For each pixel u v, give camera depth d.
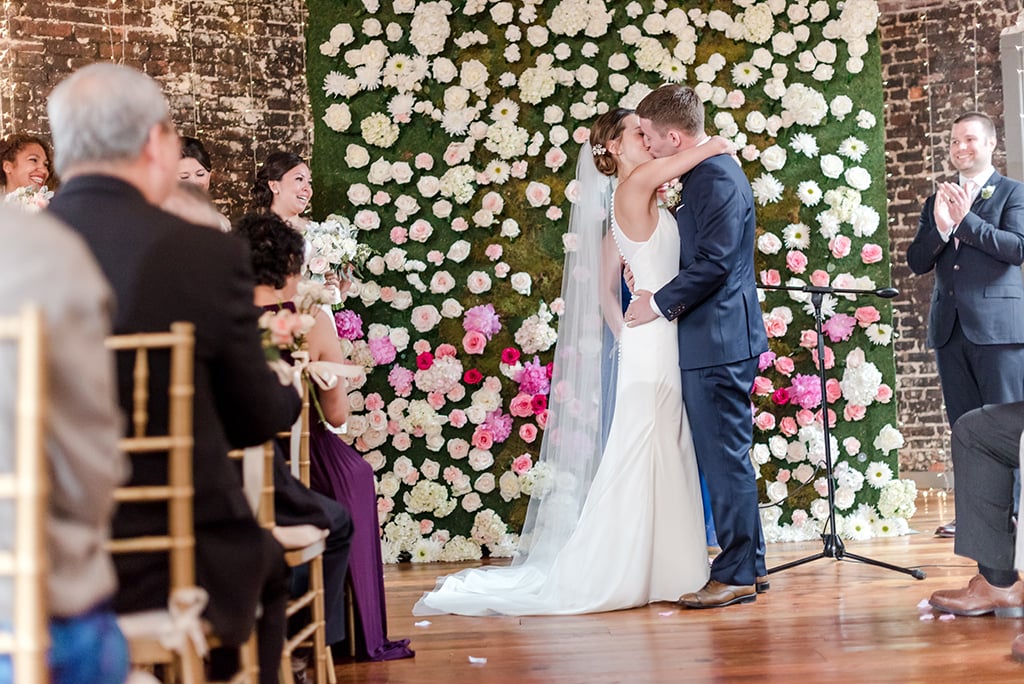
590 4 5.74
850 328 5.65
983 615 3.93
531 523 5.03
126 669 1.57
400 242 5.74
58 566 1.43
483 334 5.68
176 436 1.88
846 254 5.65
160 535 1.95
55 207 2.04
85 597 1.46
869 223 5.65
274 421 2.19
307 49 5.81
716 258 4.19
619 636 3.89
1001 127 7.39
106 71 2.07
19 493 1.31
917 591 4.39
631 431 4.37
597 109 5.75
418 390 5.75
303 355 3.07
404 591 4.91
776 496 5.67
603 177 4.69
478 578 4.76
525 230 5.75
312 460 3.60
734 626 3.94
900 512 5.68
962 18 7.48
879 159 5.73
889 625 3.85
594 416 4.70
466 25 5.79
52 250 1.45
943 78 7.54
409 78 5.74
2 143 4.96
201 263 2.03
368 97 5.78
